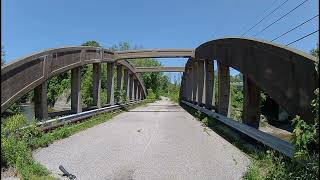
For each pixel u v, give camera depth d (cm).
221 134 1695
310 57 910
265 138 1156
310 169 649
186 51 3538
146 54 3503
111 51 3180
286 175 746
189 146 1345
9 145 919
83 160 1065
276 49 1125
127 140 1488
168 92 12450
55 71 1795
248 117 1479
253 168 876
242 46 1478
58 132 1497
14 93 1395
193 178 881
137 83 5759
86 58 2356
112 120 2480
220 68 2048
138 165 1014
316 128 629
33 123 1339
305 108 936
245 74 1434
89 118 2348
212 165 1020
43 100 1673
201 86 3136
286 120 2881
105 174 907
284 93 1072
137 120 2497
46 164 996
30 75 1529
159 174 916
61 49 1875
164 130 1867
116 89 3897
